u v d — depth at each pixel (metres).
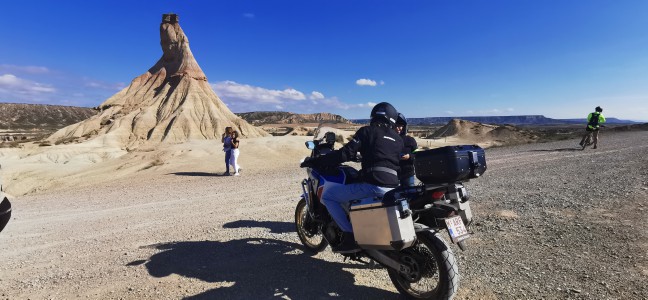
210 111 137.12
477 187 9.59
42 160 65.00
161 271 4.96
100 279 4.80
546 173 11.05
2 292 4.56
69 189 14.75
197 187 12.93
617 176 9.42
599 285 3.94
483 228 6.14
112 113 145.25
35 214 9.57
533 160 14.83
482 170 3.70
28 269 5.36
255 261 5.20
